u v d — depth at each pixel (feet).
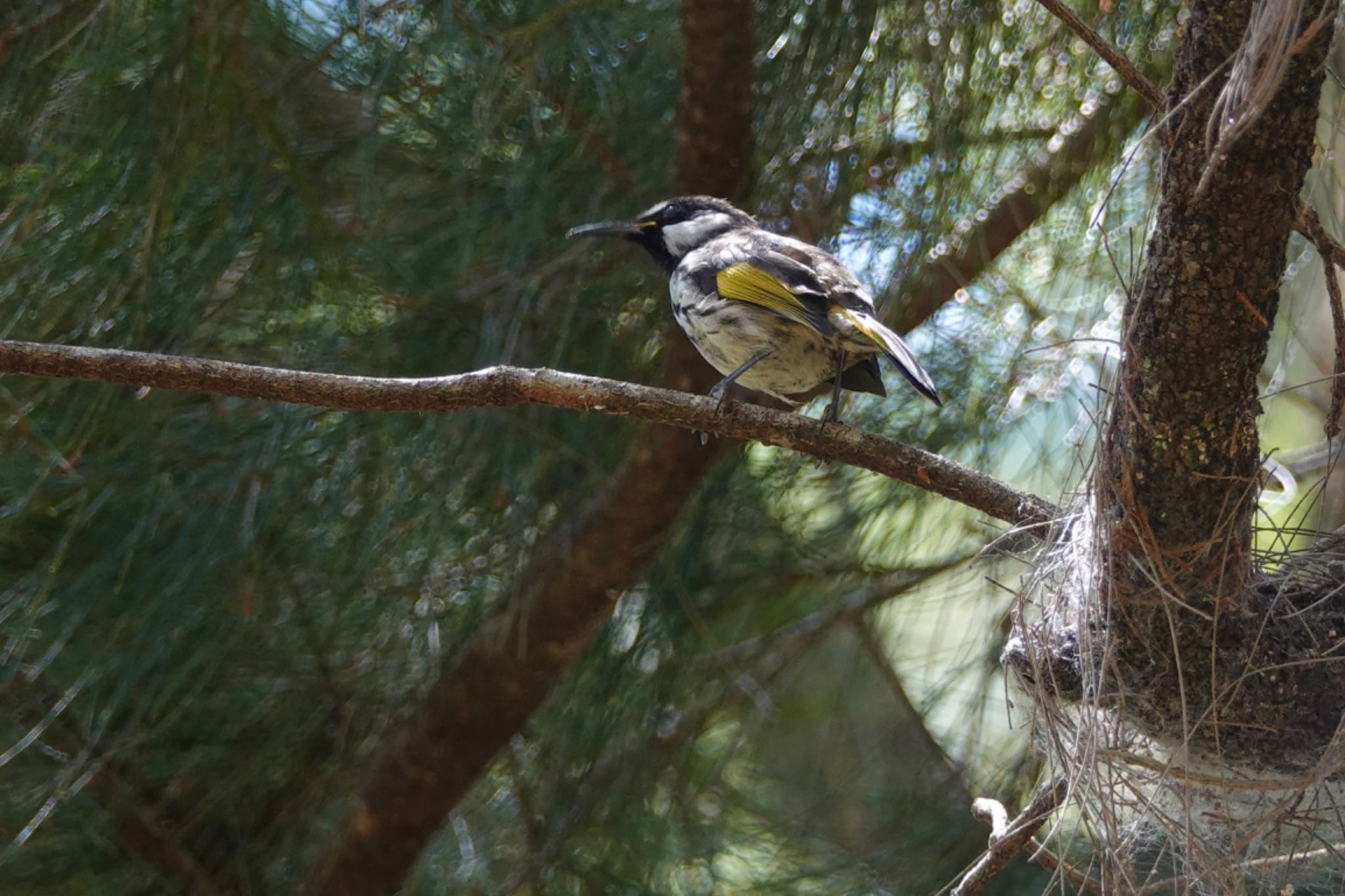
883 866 25.27
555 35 21.54
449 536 23.71
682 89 23.20
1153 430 15.70
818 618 26.58
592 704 25.31
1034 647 17.92
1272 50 12.80
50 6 20.52
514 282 22.75
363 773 25.34
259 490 21.88
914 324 26.02
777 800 26.50
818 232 24.75
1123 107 24.67
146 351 21.27
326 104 22.26
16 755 22.48
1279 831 17.54
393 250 22.09
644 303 25.08
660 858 25.08
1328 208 23.48
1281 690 17.24
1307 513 19.75
